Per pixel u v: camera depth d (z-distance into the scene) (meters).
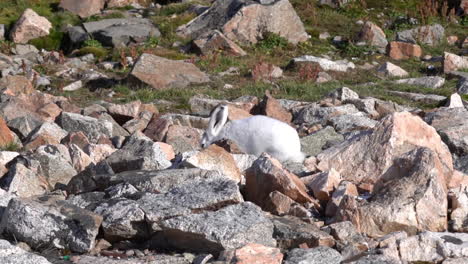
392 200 10.72
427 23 38.19
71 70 28.61
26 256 8.93
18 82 23.33
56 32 35.78
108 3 40.28
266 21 34.34
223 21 34.94
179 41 33.91
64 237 10.02
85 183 11.83
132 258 9.62
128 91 25.09
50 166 12.80
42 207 10.15
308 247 9.84
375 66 31.11
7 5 40.16
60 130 16.69
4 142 16.09
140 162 12.81
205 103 22.16
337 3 40.75
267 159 11.65
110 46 34.00
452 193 11.38
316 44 34.78
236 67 29.42
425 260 9.71
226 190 10.28
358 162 12.98
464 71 29.02
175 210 10.01
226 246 9.44
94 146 14.64
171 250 10.04
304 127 18.58
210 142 14.42
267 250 9.28
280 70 28.05
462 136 16.03
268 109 20.02
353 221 10.55
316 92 24.36
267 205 11.37
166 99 23.77
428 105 22.72
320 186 11.70
